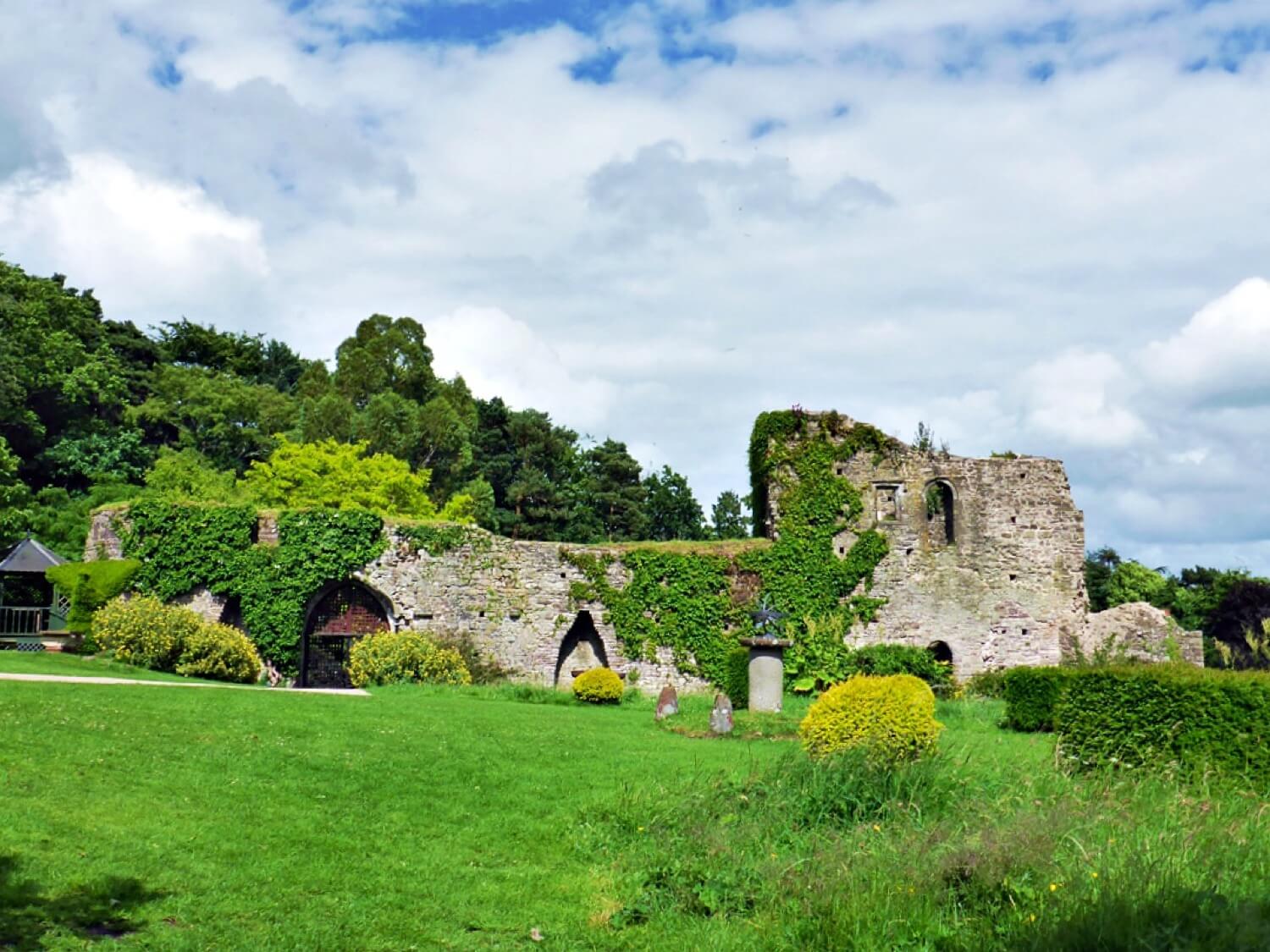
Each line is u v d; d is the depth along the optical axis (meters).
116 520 34.88
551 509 63.16
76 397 57.06
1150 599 58.59
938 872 10.76
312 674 35.50
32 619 41.19
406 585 35.72
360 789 14.87
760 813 13.48
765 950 10.12
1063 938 9.06
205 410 58.78
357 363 62.34
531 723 21.88
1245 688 15.34
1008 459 39.94
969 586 39.03
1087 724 16.69
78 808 12.38
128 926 9.83
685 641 37.25
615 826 13.88
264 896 10.96
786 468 38.78
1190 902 9.36
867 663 36.06
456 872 12.30
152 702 19.44
